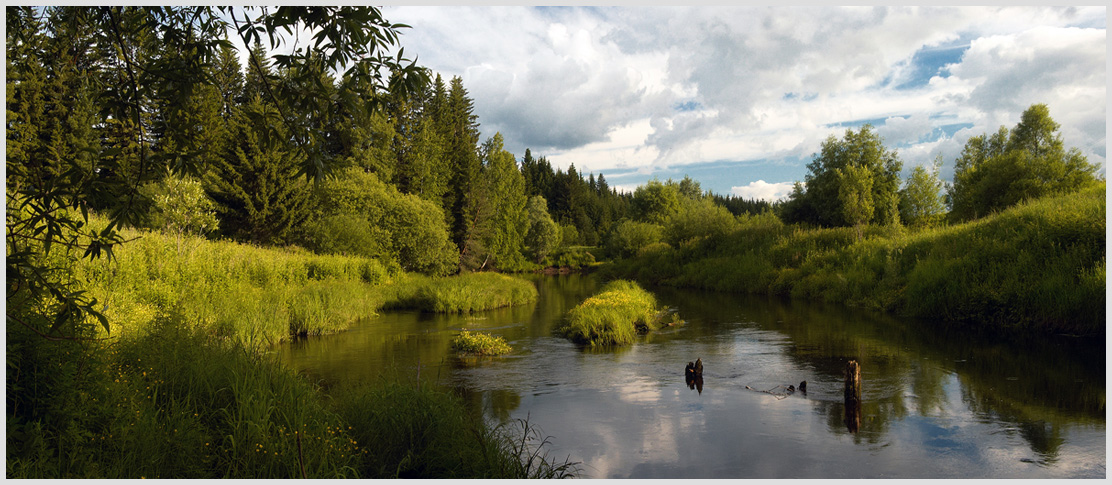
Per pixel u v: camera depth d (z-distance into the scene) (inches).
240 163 1256.2
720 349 482.0
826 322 625.3
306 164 150.3
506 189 2171.5
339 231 1095.0
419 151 1753.2
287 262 810.8
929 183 1272.1
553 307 838.5
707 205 1626.5
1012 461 234.2
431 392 247.1
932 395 328.2
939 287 637.3
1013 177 1095.6
